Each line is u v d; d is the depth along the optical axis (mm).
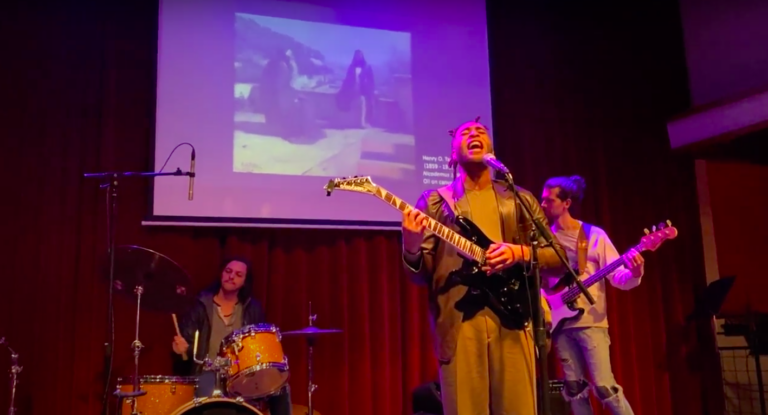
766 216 5207
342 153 4121
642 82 5000
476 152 2330
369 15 4383
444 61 4473
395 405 3973
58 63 3803
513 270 2174
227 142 3893
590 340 3279
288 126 4047
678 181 4941
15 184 3613
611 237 4676
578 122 4773
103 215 3693
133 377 3141
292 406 3721
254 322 3656
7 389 3414
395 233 4191
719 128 4555
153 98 3809
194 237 3832
